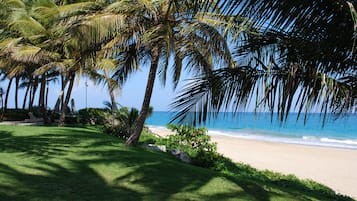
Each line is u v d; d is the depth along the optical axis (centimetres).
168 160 815
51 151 850
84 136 1245
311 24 372
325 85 360
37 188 514
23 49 1833
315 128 4375
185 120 437
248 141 2650
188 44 973
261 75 418
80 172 643
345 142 2747
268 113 409
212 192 563
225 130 4303
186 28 904
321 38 382
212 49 909
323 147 2325
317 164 1603
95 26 888
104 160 754
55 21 1402
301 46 390
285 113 375
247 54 452
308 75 371
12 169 617
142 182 593
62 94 2378
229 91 427
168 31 883
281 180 957
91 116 2375
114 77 1260
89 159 763
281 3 358
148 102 1065
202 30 882
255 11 362
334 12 362
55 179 579
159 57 1071
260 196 575
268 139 2939
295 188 844
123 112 1666
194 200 514
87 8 1162
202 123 436
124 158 783
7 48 1892
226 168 960
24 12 1880
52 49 1586
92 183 571
